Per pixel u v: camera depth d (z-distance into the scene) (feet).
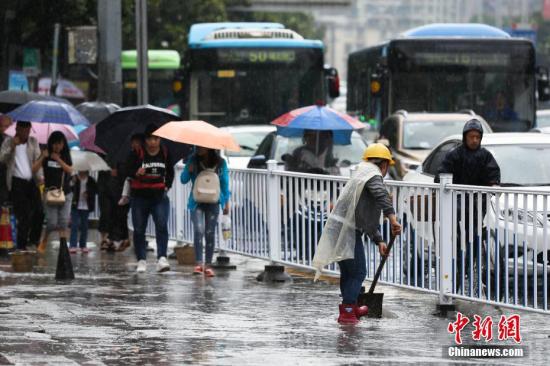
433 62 207.82
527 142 111.65
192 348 72.38
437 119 172.96
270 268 109.40
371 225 82.58
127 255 135.85
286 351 71.77
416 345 75.25
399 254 92.73
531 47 208.95
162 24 413.18
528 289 85.97
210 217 113.70
